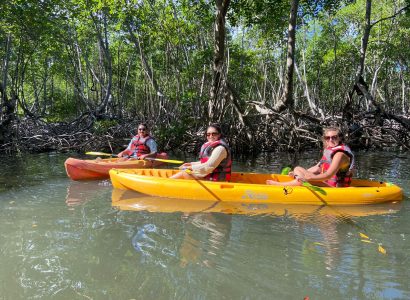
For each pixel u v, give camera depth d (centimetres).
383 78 2747
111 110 1905
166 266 309
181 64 1748
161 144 1204
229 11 1405
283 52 2269
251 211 458
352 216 439
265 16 1335
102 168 687
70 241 364
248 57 1886
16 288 277
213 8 1458
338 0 1392
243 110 1265
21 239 371
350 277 288
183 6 1386
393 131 1330
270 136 1274
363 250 340
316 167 539
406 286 274
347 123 1348
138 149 812
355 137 1309
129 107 2895
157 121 1399
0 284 283
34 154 1128
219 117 1191
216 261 317
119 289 273
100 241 364
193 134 1198
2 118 1316
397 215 442
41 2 1485
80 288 275
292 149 1258
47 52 1906
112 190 577
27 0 1396
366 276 289
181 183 520
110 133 1330
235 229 396
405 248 344
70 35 1930
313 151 1255
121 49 2319
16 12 1390
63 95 3100
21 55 1822
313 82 2712
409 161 977
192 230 394
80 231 392
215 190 504
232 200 495
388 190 499
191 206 481
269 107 1237
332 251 337
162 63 1922
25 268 308
